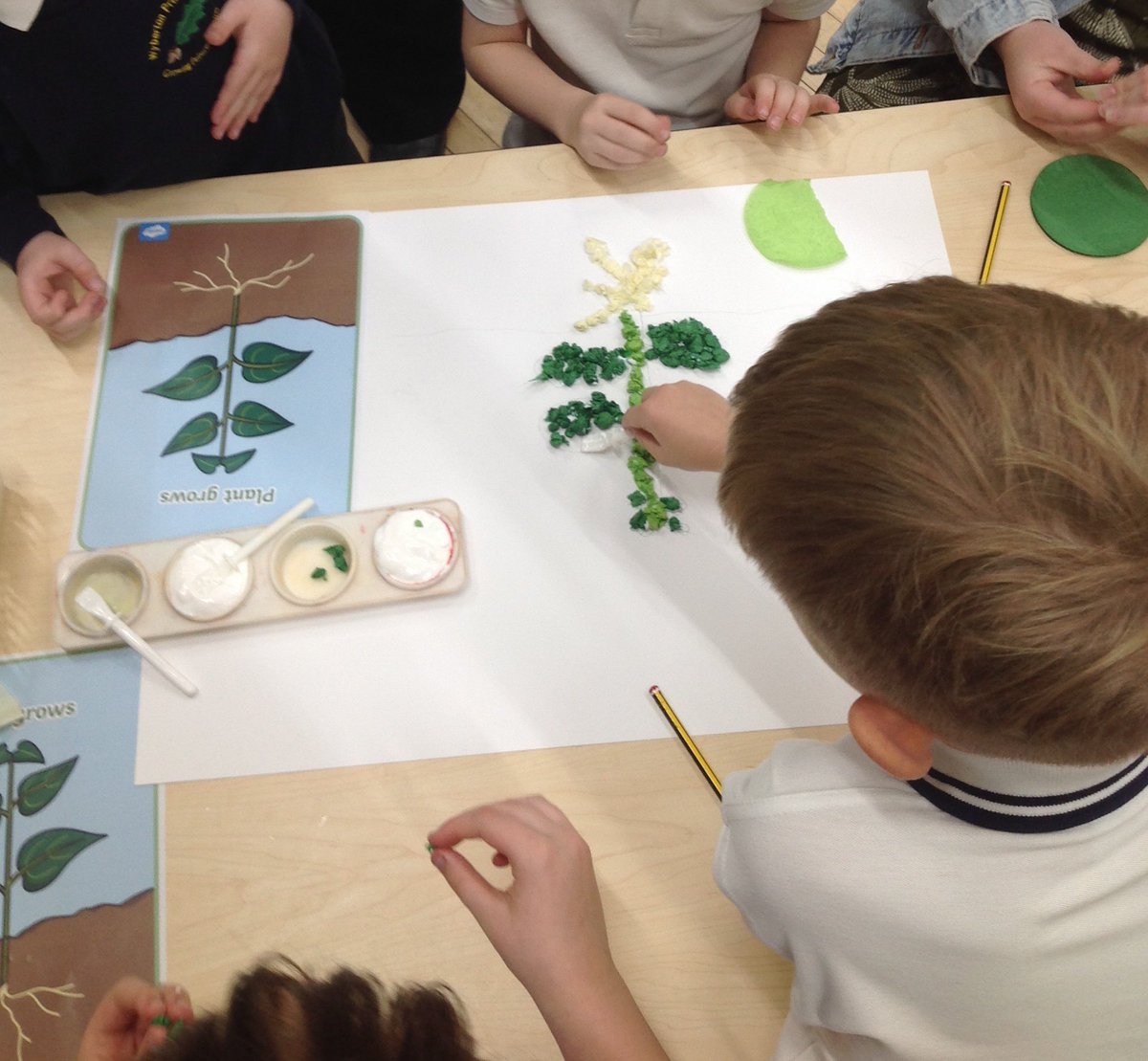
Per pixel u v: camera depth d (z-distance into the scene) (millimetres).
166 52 774
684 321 734
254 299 743
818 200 772
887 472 324
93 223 765
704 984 566
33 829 593
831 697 627
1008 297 363
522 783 608
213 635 641
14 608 653
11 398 712
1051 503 306
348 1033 328
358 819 599
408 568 642
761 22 994
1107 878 432
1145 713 336
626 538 673
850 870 466
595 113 776
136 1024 504
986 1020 463
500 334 736
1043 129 786
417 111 1382
